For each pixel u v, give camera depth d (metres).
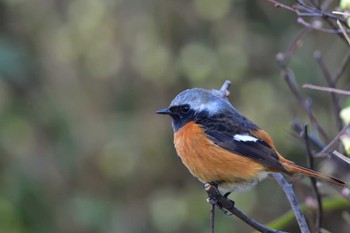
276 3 7.47
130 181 14.82
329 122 13.43
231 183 8.44
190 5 14.42
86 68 14.80
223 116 8.48
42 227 13.47
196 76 14.11
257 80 14.22
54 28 14.67
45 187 13.89
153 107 14.75
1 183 13.65
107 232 13.86
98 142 14.65
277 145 13.84
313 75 13.77
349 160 6.91
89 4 14.63
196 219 14.50
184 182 14.88
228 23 14.33
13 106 13.95
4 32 14.43
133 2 14.62
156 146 14.83
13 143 13.92
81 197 13.95
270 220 14.31
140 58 14.55
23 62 13.84
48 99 14.18
